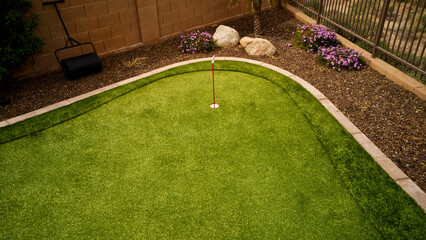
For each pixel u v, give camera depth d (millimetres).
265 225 2965
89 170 3719
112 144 4145
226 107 4852
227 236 2863
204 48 6910
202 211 3121
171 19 7594
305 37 6773
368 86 5301
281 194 3299
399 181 3438
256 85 5457
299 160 3764
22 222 3082
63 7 6047
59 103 5152
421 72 4977
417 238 2822
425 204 3156
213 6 8195
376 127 4340
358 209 3117
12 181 3607
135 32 7188
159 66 6422
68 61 5820
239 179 3502
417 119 4438
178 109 4852
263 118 4562
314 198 3246
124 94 5336
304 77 5723
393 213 3062
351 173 3555
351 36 6859
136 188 3426
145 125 4500
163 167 3709
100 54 6891
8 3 5090
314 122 4441
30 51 5586
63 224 3043
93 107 4980
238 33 7613
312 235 2865
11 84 5875
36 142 4258
